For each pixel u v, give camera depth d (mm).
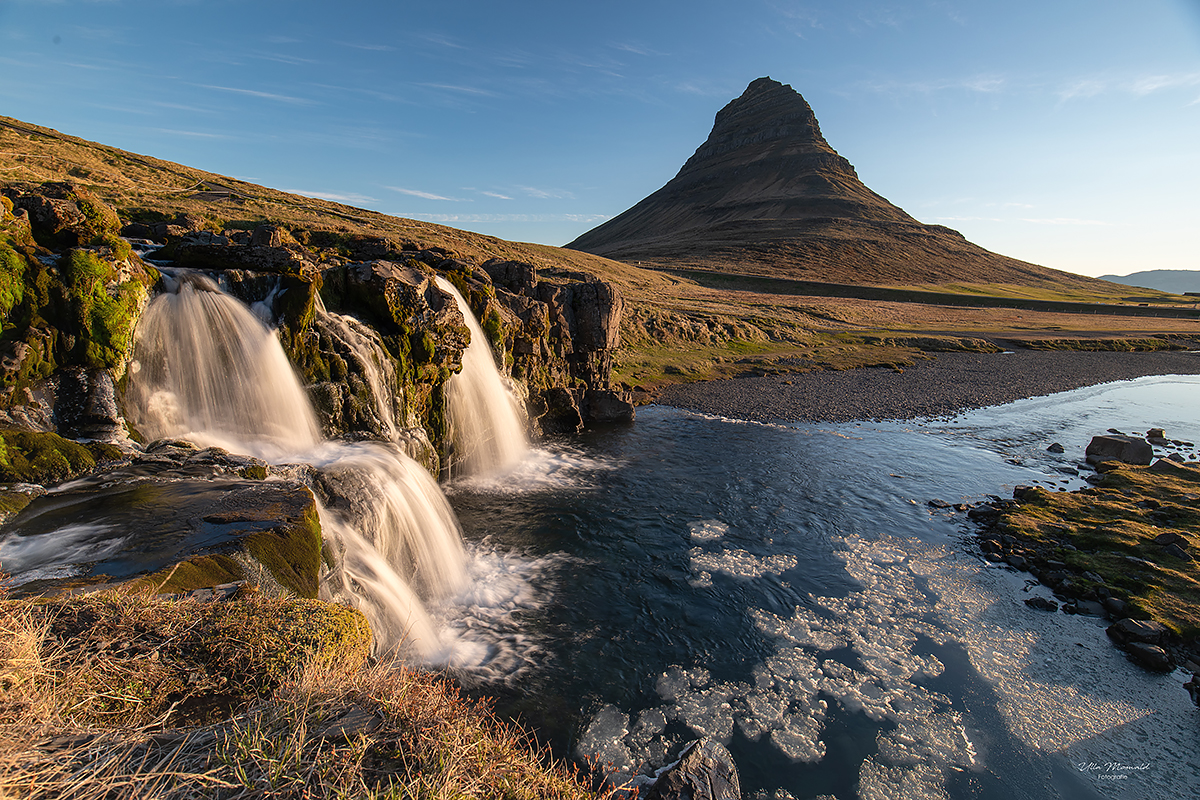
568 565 15180
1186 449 27188
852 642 12086
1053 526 17188
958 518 18531
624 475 22516
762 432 29594
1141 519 17281
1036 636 12250
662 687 10633
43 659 4164
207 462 11438
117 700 4191
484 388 24047
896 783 8742
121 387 12539
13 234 12086
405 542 13555
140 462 11102
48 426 11305
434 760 3883
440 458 21359
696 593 13898
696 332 56500
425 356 20328
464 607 13125
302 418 15930
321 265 19703
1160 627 11945
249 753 3486
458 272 24594
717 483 21656
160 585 6320
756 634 12312
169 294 14430
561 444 27047
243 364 14984
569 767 8719
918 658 11594
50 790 3104
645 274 109375
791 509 19203
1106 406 37750
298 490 10258
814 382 43844
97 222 13914
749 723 9820
